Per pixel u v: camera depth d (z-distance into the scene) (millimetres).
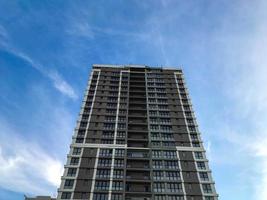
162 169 68688
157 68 104375
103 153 72375
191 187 64688
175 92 94125
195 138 78125
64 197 61156
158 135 78750
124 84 96312
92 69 101562
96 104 87125
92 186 63500
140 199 62750
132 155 73250
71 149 72625
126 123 81312
